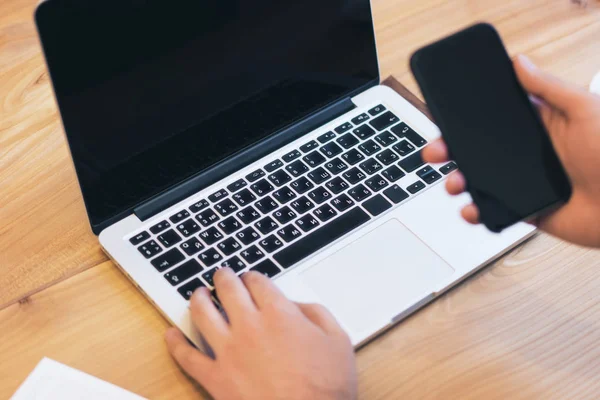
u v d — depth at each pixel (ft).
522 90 1.86
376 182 2.25
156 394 1.87
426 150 2.00
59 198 2.29
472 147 1.82
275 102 2.34
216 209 2.17
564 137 1.96
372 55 2.48
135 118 2.08
